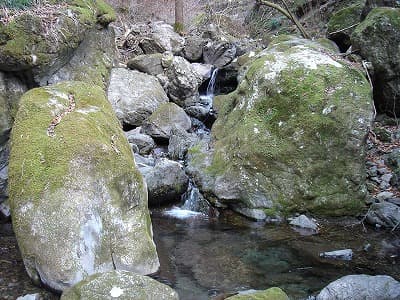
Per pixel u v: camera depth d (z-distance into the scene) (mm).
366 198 5902
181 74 10375
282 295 3713
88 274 3814
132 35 13586
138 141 8227
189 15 18062
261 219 5863
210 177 6305
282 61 6477
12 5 5680
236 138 6289
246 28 16109
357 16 9539
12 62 5348
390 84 7812
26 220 3916
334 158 5820
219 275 4332
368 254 4824
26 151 4227
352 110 5820
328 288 3869
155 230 5469
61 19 5965
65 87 5008
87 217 3881
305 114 5926
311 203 5801
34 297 3672
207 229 5566
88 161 4043
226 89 12086
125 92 9445
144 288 3480
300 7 15047
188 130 8906
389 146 7273
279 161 5910
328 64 6246
